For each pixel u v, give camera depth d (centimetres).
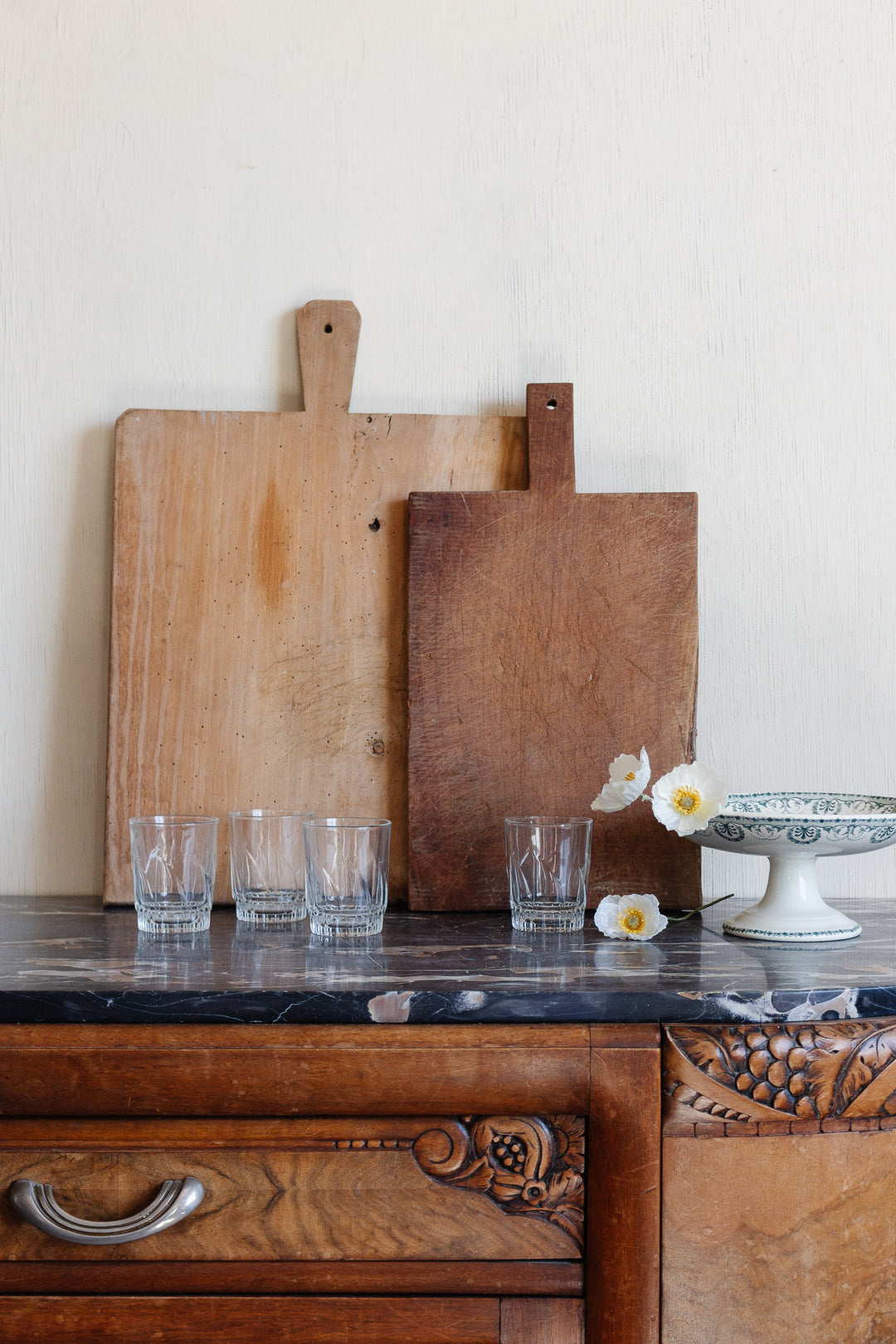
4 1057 74
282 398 116
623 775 98
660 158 117
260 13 116
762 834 90
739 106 117
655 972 81
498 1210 75
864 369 117
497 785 107
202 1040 74
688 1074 75
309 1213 75
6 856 114
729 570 116
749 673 116
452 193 116
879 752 116
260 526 112
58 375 115
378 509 112
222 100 116
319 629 111
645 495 109
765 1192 75
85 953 87
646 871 107
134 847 96
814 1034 76
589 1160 75
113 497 114
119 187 115
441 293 116
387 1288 75
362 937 94
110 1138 74
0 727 114
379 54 116
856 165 117
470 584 109
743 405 117
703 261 117
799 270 117
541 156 116
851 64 117
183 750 110
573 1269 75
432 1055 74
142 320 115
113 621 110
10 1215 75
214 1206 75
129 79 115
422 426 113
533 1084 74
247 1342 74
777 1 117
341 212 116
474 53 116
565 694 108
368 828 94
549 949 90
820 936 93
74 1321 74
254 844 100
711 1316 75
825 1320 75
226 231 116
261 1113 74
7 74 114
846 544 117
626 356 117
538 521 109
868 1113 76
